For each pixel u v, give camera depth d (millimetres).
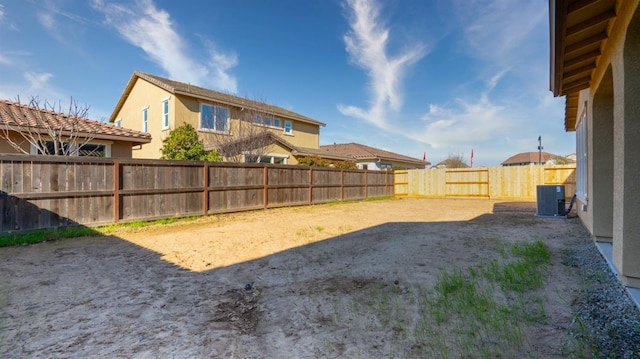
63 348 2539
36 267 4688
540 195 9344
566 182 15398
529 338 2527
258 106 18312
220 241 6555
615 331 2549
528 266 4277
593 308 2986
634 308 2916
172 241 6523
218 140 16203
